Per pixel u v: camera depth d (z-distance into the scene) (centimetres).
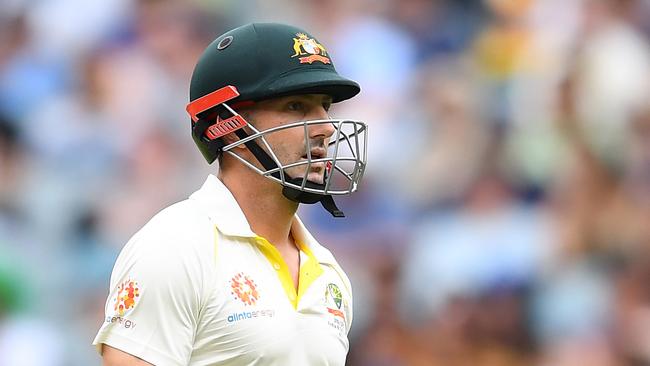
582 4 3294
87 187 3228
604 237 2797
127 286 1212
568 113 3102
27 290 2981
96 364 2947
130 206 3175
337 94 1305
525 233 2831
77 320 2986
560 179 2983
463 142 3152
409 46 3550
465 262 2827
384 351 2838
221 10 3703
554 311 2692
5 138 3372
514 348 2730
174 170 3284
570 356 2614
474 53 3528
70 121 3384
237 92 1273
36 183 3262
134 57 3531
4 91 3462
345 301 1358
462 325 2780
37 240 3141
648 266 2664
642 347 2566
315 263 1325
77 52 3594
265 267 1267
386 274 2927
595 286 2677
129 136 3306
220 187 1294
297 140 1274
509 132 3127
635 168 2955
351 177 1316
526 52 3391
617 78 3095
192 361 1221
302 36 1305
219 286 1223
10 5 3672
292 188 1272
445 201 3066
